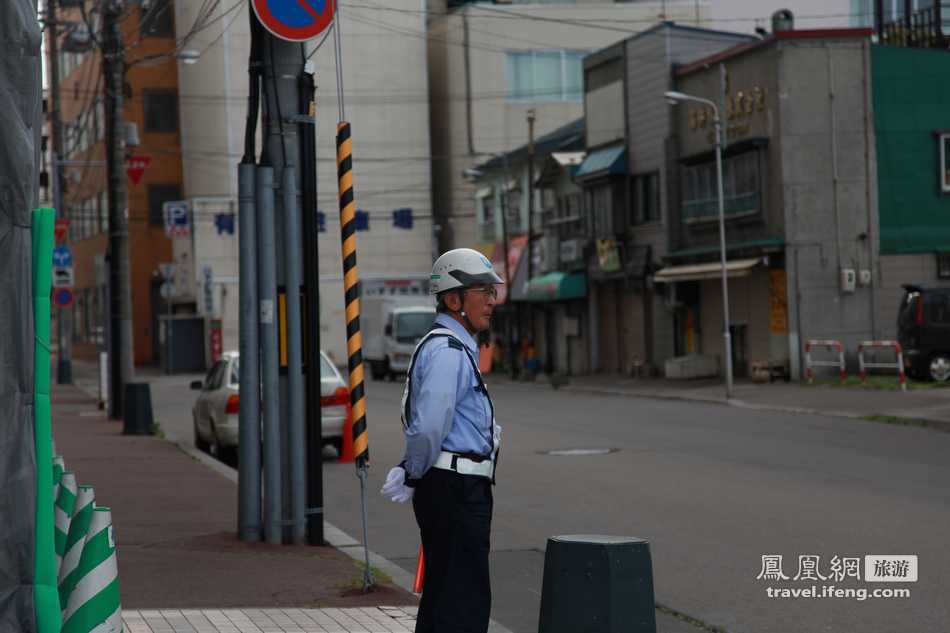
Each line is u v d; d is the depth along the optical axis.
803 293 52.47
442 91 100.44
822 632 12.34
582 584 8.58
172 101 101.62
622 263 66.19
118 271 43.50
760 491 22.17
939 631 12.20
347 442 30.34
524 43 97.19
